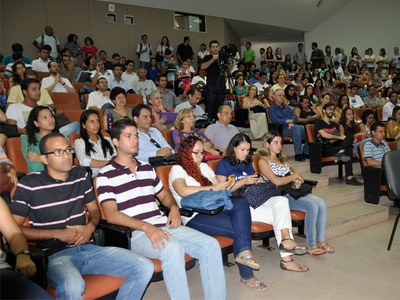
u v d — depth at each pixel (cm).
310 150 447
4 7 800
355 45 1297
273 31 1295
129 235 192
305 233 306
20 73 471
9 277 151
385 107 687
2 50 802
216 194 225
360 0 1277
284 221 266
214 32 1108
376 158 409
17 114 361
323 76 951
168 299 237
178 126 361
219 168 276
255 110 539
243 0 1095
